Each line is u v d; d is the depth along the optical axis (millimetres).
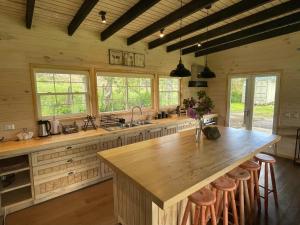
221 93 5488
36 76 3084
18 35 2826
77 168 2959
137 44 4266
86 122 3547
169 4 2740
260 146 2271
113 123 3912
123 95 4258
